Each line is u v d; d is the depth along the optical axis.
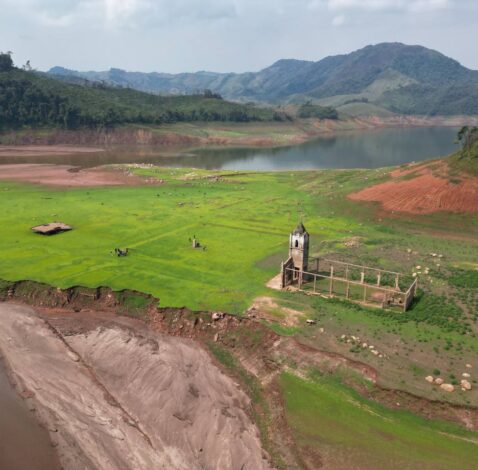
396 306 47.00
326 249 64.44
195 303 47.25
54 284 51.81
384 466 29.62
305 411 34.34
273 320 44.09
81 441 32.38
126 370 39.53
